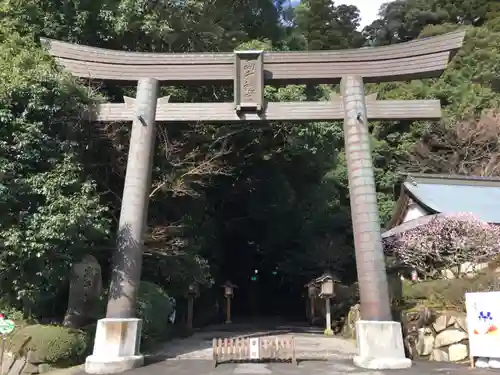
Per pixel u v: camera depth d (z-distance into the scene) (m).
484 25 42.16
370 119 10.50
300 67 10.59
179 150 13.64
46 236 7.96
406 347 10.43
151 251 13.38
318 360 9.57
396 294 12.11
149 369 8.49
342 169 28.97
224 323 23.20
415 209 17.95
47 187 8.41
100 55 10.68
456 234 12.77
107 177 12.87
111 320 8.68
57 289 10.42
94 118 10.33
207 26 14.55
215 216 23.56
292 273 26.28
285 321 25.16
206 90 14.62
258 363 9.16
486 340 8.36
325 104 10.52
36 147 8.81
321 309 21.12
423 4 46.09
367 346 8.55
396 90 34.19
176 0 13.32
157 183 13.41
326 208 26.95
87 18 12.23
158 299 12.86
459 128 29.06
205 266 16.42
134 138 10.12
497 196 17.77
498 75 33.66
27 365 8.35
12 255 8.11
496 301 8.35
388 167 32.12
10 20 11.16
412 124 32.41
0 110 8.50
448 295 10.85
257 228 27.50
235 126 15.47
